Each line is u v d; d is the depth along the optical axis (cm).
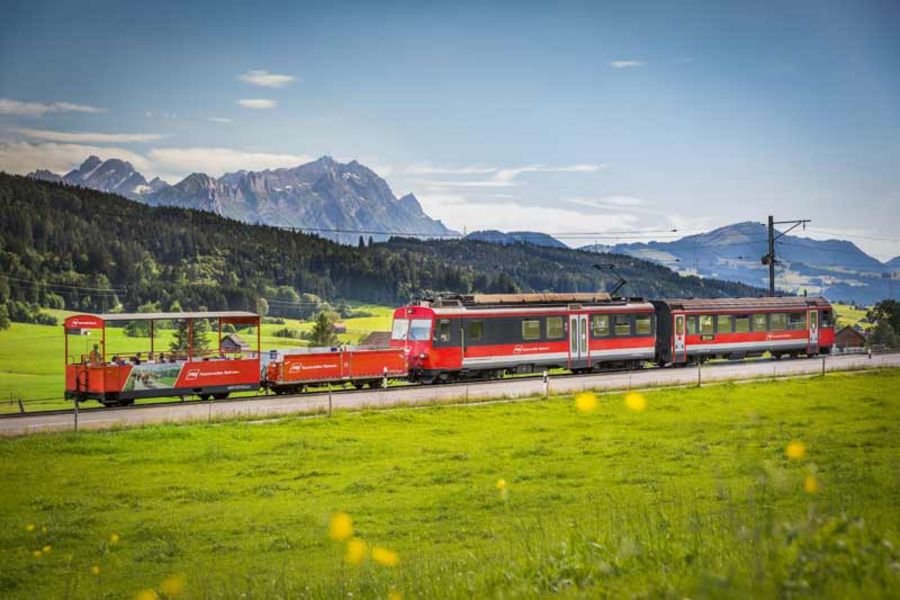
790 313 7344
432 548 1922
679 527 1354
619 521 1617
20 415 4091
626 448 3253
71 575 1861
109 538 2166
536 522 2095
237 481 2814
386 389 5056
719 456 3000
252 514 2384
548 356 5731
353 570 1742
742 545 916
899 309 17700
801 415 4053
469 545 1914
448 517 2281
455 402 4531
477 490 2592
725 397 4756
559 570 953
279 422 3859
